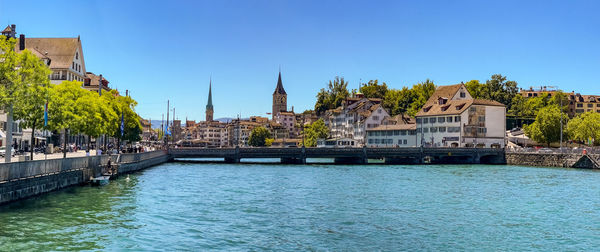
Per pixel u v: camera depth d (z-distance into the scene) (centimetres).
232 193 4584
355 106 16900
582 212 3716
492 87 16350
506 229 3034
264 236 2725
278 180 6028
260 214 3425
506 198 4453
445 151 10438
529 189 5231
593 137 10956
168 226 2931
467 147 10925
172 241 2559
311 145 17450
